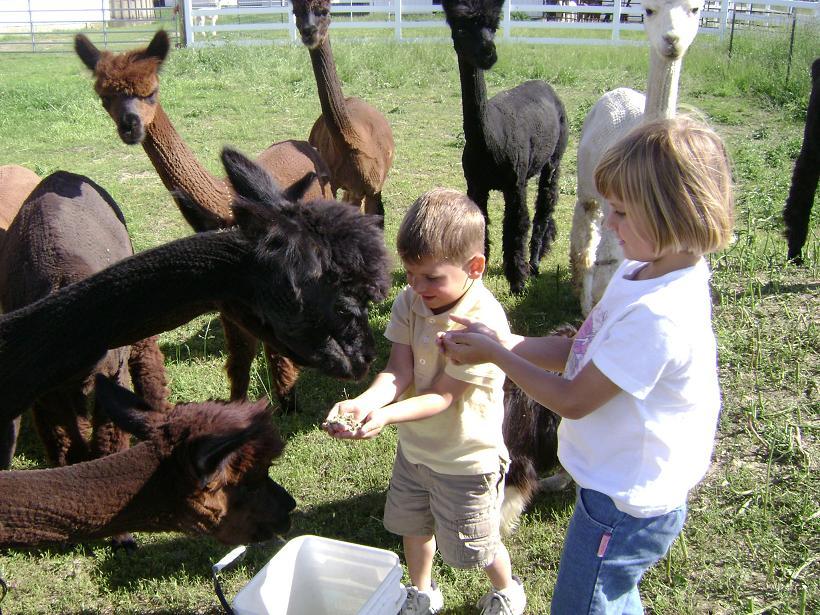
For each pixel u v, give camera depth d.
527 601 3.34
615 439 2.21
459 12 5.35
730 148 9.87
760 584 3.38
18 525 2.50
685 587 3.36
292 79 15.08
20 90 14.27
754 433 4.33
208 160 9.74
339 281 2.80
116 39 22.03
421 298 2.78
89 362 2.97
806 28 15.38
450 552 2.93
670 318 2.07
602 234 5.36
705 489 3.96
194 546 3.81
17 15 26.70
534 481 3.69
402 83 14.85
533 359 2.67
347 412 2.49
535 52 16.56
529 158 6.14
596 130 5.63
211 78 15.18
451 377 2.66
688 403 2.15
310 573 3.12
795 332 5.34
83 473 2.55
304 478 4.21
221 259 2.84
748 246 6.59
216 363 5.48
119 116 4.57
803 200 6.14
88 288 2.87
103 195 4.75
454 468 2.82
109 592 3.55
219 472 2.59
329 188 6.10
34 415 3.94
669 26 4.35
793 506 3.79
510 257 6.23
